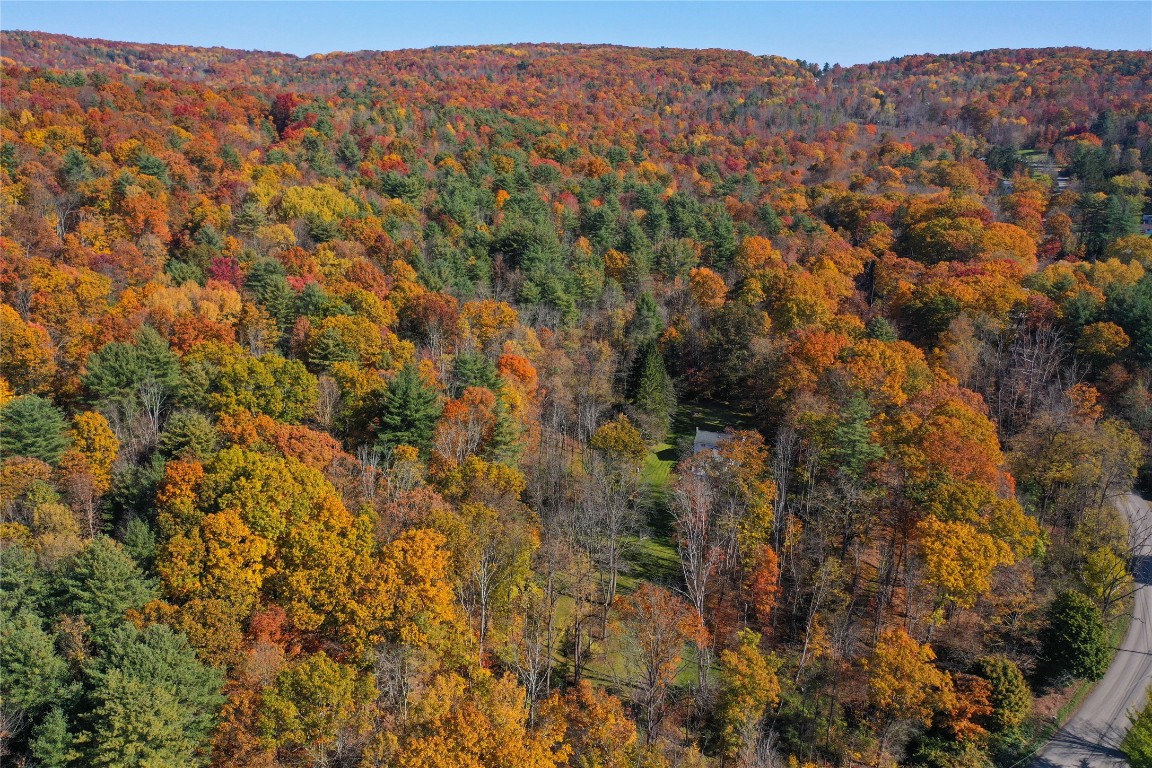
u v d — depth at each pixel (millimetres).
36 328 78312
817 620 63156
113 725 37062
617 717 49219
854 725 56000
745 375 104625
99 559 45281
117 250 101438
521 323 105938
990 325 99125
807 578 66688
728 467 74625
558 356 98000
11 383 75688
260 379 73000
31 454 61031
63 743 37562
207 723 40219
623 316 114875
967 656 59031
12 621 41844
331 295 99188
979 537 60031
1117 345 94000
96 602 44625
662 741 49906
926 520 62094
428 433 72500
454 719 38875
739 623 63969
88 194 110625
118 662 39562
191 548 49219
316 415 76375
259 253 111688
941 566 58562
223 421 68938
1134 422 86562
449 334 100000
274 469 54719
